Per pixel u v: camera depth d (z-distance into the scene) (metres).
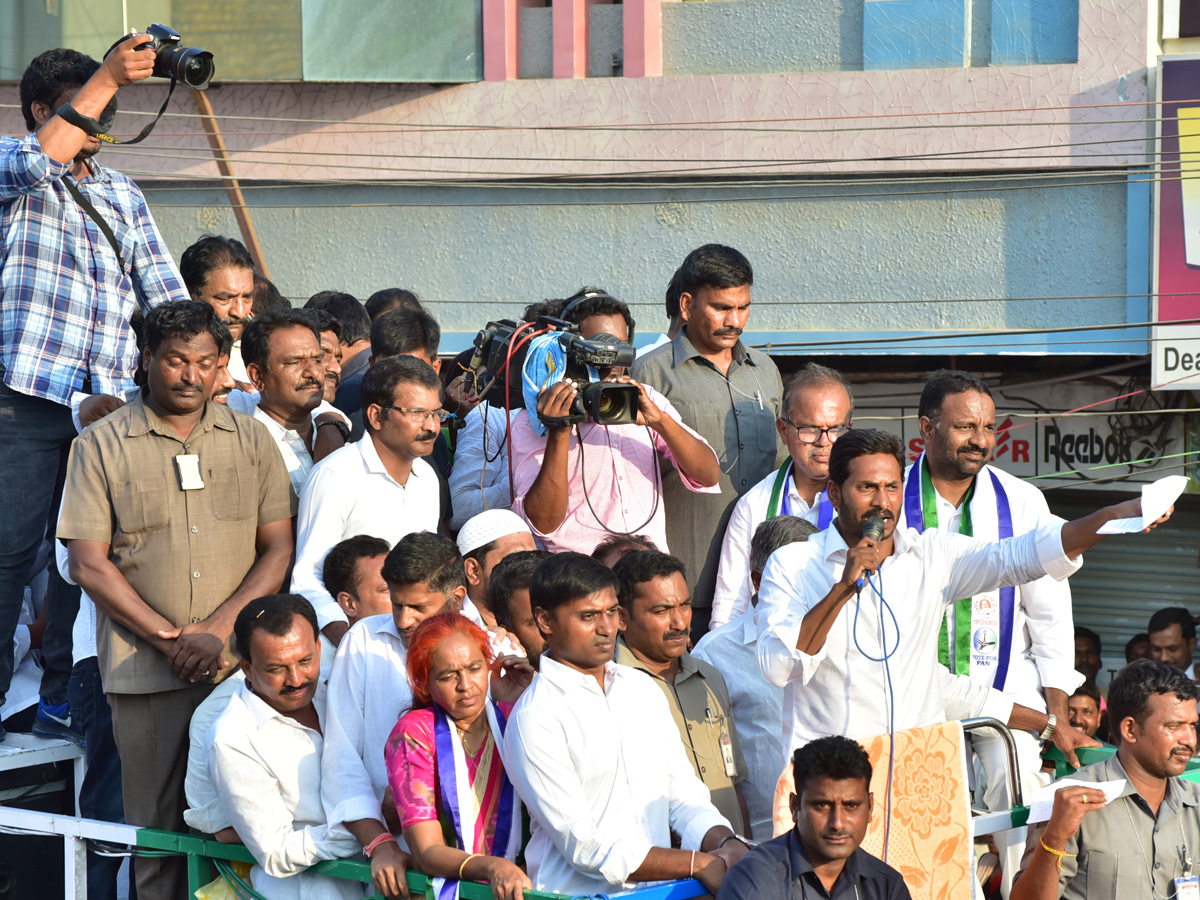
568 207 20.84
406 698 10.85
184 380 11.55
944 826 10.08
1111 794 10.56
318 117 21.44
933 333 19.59
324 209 21.83
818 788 9.16
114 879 13.26
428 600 10.81
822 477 13.18
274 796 10.69
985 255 19.36
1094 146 18.66
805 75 19.70
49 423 13.03
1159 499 9.92
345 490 12.38
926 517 12.73
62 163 12.02
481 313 21.27
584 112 20.55
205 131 20.69
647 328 20.55
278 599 10.79
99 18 20.80
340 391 15.77
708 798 10.40
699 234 20.38
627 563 11.23
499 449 14.00
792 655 10.13
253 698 10.83
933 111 19.25
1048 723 12.08
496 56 20.80
